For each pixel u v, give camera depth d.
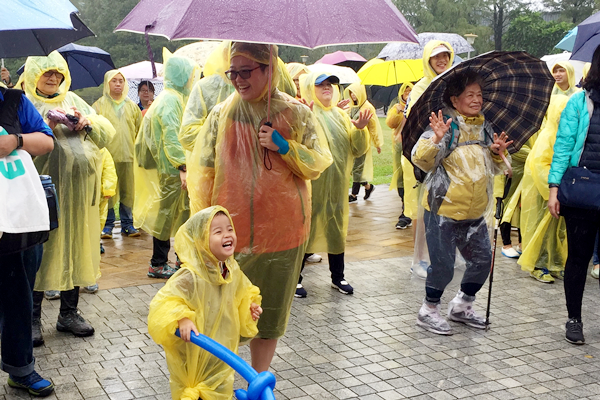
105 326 4.98
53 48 3.84
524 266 6.41
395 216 9.57
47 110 4.86
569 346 4.82
